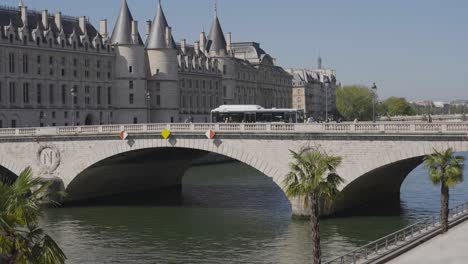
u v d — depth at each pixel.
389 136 57.31
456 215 55.50
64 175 74.50
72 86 127.00
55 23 127.38
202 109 166.38
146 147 70.56
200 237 55.66
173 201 76.38
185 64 159.50
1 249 20.64
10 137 76.25
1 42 113.38
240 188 86.56
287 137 62.22
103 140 72.69
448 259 39.28
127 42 135.12
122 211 69.69
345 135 59.12
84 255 50.16
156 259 48.66
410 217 61.41
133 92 135.50
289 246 51.16
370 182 64.81
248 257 48.34
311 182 36.25
